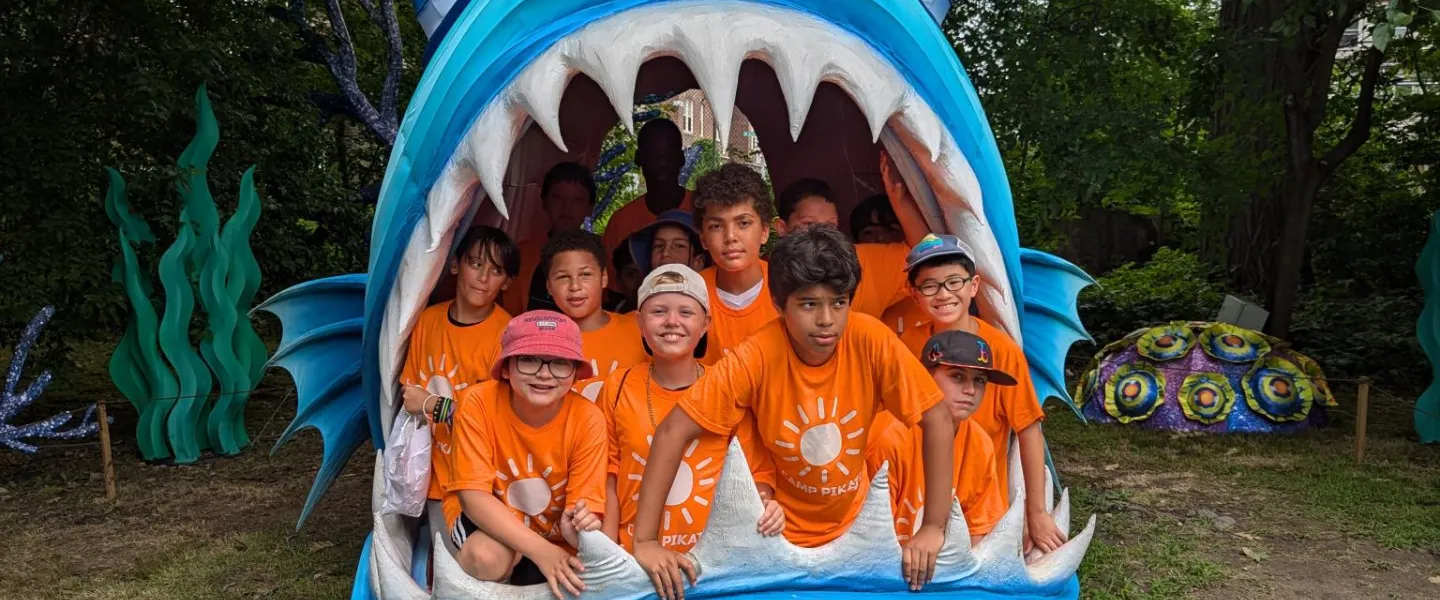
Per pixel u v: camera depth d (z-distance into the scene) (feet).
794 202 11.93
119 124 23.25
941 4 11.51
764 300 10.51
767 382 8.77
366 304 10.46
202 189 21.77
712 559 8.61
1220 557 14.84
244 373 22.33
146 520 17.04
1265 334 27.12
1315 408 23.99
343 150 38.58
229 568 14.43
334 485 19.49
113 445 22.84
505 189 13.33
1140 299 35.83
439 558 8.45
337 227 31.60
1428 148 34.22
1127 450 21.84
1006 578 9.09
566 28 9.20
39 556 15.16
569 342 8.94
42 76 22.15
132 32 22.35
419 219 9.66
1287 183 28.89
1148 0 27.40
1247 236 35.27
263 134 26.37
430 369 10.76
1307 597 13.29
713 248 10.10
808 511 9.34
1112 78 27.63
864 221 12.78
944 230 10.31
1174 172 26.76
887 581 8.77
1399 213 35.68
